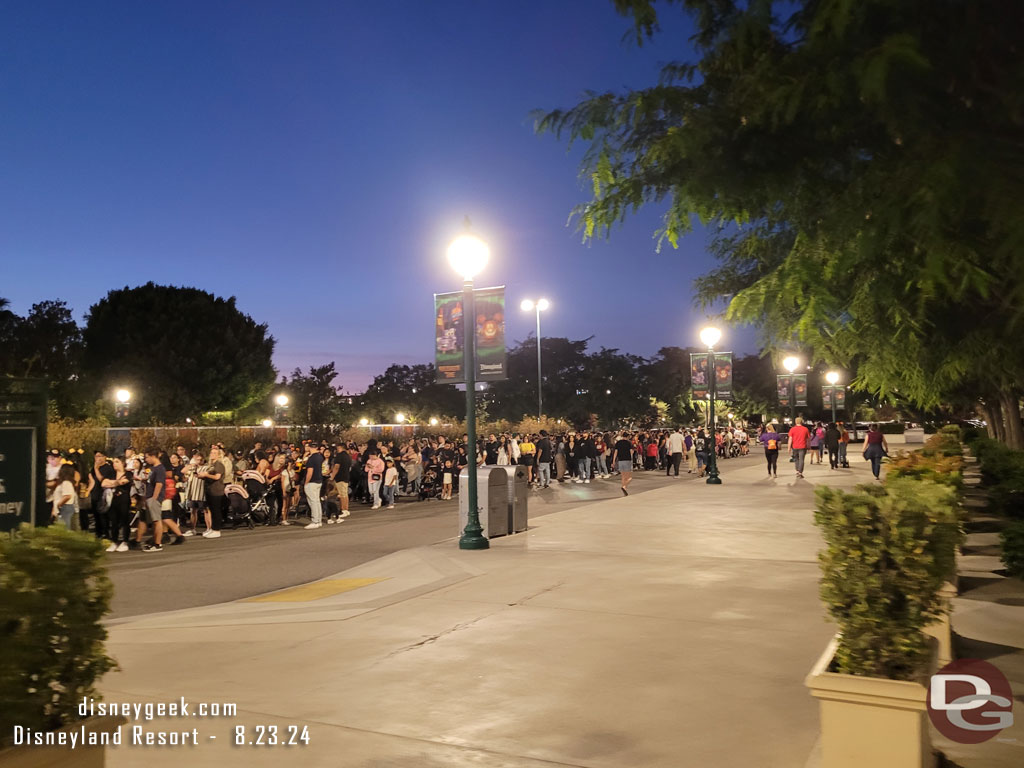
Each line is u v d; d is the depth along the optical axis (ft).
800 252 16.57
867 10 14.26
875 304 21.57
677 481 91.09
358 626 25.29
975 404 98.94
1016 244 12.95
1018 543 31.48
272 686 19.63
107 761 15.24
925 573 13.14
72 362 149.38
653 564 34.96
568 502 68.80
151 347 173.37
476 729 16.76
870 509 13.58
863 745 12.66
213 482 52.90
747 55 16.80
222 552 45.62
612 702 18.19
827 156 16.84
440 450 80.69
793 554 37.42
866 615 13.34
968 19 14.21
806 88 15.38
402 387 268.62
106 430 87.92
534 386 224.12
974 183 13.10
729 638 23.17
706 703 18.04
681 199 17.46
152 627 25.82
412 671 20.61
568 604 27.61
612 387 224.53
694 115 16.97
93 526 54.65
